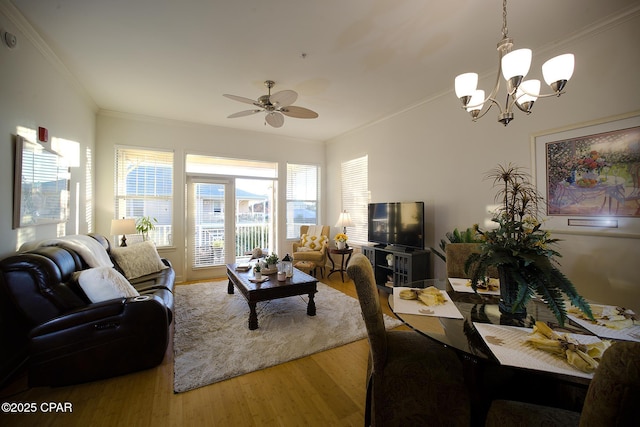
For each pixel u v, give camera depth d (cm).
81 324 182
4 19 191
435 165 358
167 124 447
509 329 122
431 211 364
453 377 131
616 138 208
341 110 405
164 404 168
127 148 419
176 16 206
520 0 188
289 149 561
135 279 304
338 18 208
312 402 171
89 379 185
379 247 409
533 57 255
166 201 448
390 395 132
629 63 203
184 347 235
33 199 223
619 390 59
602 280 217
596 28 215
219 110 404
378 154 455
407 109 396
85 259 235
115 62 271
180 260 455
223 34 228
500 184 286
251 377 196
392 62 271
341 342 246
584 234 225
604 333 116
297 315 306
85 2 190
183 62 272
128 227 371
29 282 172
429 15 204
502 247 132
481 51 252
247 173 562
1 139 189
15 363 195
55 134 268
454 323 130
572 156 232
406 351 141
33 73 228
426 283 200
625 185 205
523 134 268
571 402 136
